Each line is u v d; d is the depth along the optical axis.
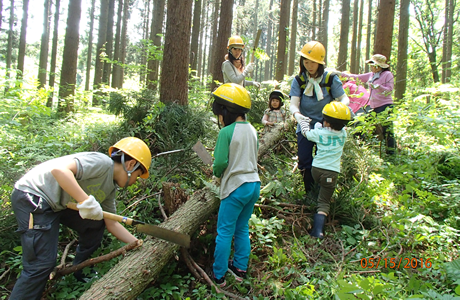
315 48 3.46
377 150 5.15
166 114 4.99
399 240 2.93
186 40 5.57
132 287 2.22
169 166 4.17
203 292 2.47
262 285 2.55
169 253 2.52
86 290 2.29
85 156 2.31
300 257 2.77
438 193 4.01
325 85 3.63
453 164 4.52
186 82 5.66
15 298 2.10
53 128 6.23
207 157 3.12
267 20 33.94
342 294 1.87
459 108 5.37
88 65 21.41
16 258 2.73
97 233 2.63
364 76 5.95
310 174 3.77
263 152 4.30
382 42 6.70
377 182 3.97
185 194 3.27
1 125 4.84
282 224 3.35
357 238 3.17
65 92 9.14
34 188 2.20
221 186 2.69
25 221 2.16
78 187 2.14
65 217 2.47
